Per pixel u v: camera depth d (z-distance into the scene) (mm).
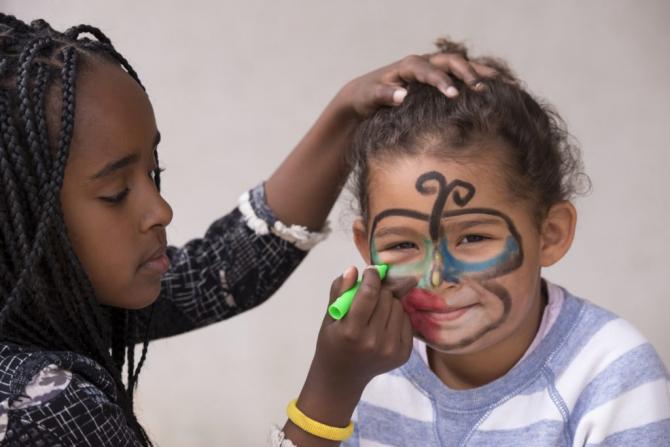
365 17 3088
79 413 1303
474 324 1522
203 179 3211
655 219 3078
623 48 3049
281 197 1808
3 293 1393
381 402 1656
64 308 1461
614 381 1507
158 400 3129
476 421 1585
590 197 3102
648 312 3057
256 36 3141
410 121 1529
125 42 3195
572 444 1531
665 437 1470
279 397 3105
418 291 1527
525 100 1587
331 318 1480
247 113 3174
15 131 1330
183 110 3199
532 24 3061
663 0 3020
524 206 1519
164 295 1808
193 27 3162
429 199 1487
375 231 1548
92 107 1374
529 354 1572
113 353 1649
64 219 1384
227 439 3074
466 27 3072
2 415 1255
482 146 1490
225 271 1825
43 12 3178
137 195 1443
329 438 1492
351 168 1664
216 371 3148
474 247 1509
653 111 3061
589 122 3086
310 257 3176
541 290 1663
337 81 3123
